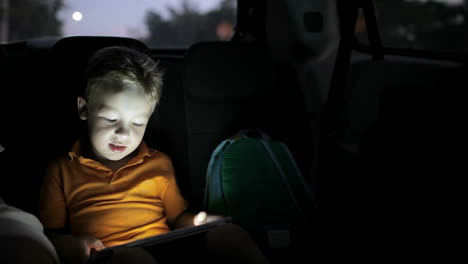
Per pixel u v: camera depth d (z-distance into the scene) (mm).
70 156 1243
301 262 1353
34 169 1349
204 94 1646
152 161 1324
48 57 1362
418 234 1354
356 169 1677
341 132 1834
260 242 1328
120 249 852
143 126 1174
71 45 1374
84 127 1395
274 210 1385
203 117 1692
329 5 1765
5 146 1350
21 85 1390
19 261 708
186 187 1641
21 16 2088
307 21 1749
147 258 830
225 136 1728
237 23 2146
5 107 1372
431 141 1327
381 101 1548
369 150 1604
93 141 1147
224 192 1375
